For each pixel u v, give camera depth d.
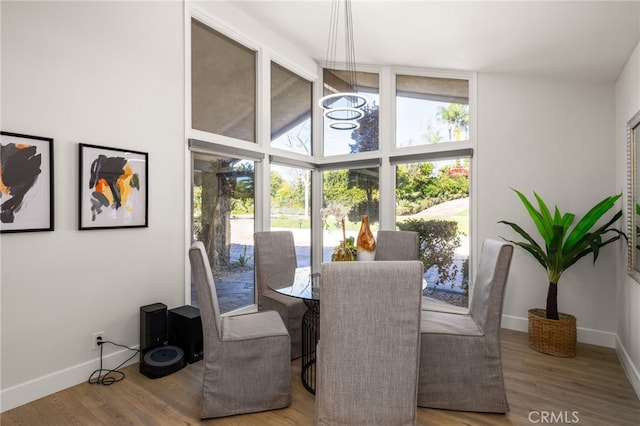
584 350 2.94
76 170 2.35
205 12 3.21
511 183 3.48
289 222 4.33
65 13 2.29
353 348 1.46
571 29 2.47
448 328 2.12
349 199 4.55
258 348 2.02
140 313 2.64
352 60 4.34
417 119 4.13
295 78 4.40
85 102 2.39
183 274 3.04
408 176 4.14
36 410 2.05
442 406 2.06
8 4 2.04
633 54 2.48
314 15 3.44
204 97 3.30
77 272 2.37
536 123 3.37
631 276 2.42
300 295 2.18
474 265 3.67
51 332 2.24
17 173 2.08
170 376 2.46
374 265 1.43
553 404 2.12
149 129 2.78
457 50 3.32
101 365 2.49
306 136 4.60
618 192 2.93
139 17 2.72
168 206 2.93
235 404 1.99
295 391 2.28
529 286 3.38
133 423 1.93
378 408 1.48
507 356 2.81
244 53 3.71
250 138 3.78
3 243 2.04
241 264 3.68
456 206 3.83
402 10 2.93
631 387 2.33
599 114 3.10
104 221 2.50
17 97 2.08
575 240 2.75
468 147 3.72
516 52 3.03
